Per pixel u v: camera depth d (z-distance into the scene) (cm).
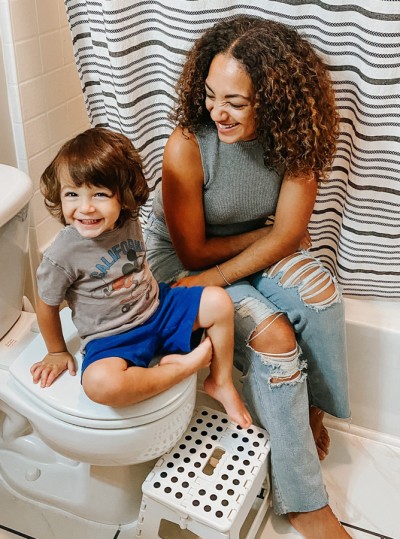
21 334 141
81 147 109
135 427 116
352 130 135
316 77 118
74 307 122
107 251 117
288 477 134
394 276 151
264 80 113
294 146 121
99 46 140
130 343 120
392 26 115
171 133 141
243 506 127
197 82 121
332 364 139
